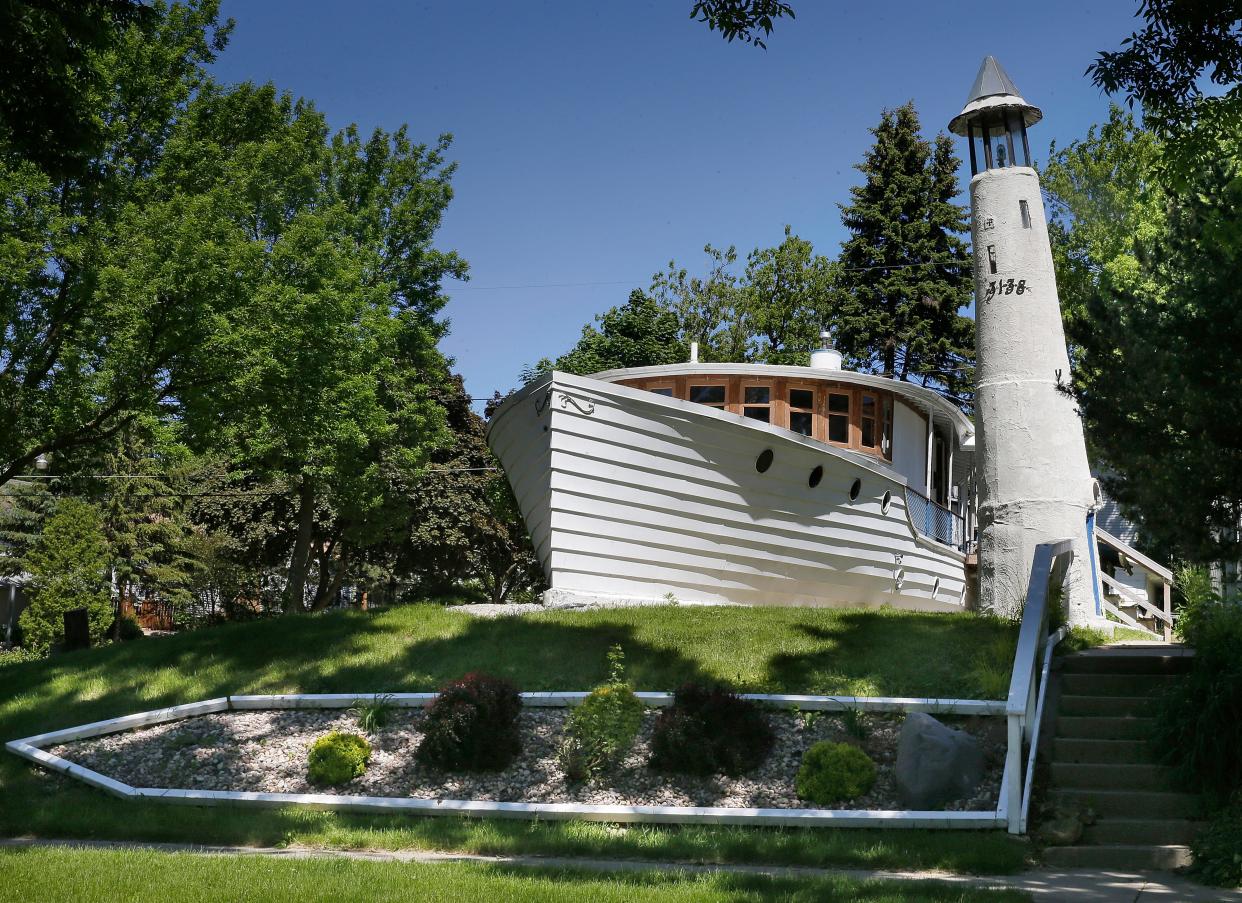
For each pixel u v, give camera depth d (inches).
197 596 1662.2
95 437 772.6
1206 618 475.2
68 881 287.6
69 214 744.3
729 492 715.4
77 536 1477.6
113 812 411.5
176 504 1603.1
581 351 1654.8
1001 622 573.9
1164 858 338.3
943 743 394.3
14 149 440.5
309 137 1102.4
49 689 597.3
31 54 401.1
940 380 1866.4
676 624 604.1
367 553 1512.1
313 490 1118.4
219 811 411.8
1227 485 393.1
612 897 273.1
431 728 446.3
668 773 423.8
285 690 547.8
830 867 337.1
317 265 846.5
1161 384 412.2
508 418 723.4
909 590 877.8
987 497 637.9
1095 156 1131.9
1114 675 462.6
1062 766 391.2
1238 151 493.4
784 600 780.0
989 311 652.7
